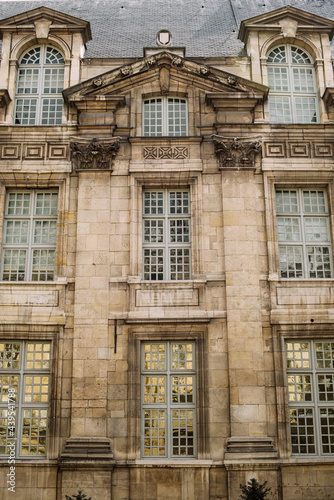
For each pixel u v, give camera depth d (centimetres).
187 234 1839
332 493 1590
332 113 1938
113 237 1791
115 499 1584
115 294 1739
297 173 1850
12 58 1997
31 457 1642
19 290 1748
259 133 1888
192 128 1911
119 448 1622
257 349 1681
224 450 1614
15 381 1712
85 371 1669
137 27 2372
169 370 1705
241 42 2194
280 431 1625
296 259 1822
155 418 1673
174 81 1950
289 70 2017
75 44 2016
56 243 1806
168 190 1875
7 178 1850
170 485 1590
